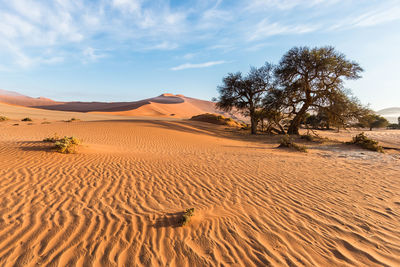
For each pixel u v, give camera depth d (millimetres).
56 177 5348
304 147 12906
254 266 2561
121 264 2531
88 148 8977
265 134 27297
